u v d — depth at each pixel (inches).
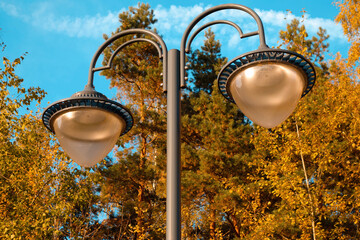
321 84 579.8
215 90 682.8
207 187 530.3
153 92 764.6
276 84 103.3
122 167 601.9
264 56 104.9
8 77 359.6
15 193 366.3
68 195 377.1
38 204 377.7
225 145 597.9
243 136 597.6
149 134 707.4
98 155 124.4
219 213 579.2
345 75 432.5
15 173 364.8
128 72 766.5
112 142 126.6
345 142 416.8
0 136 363.9
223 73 111.5
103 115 118.3
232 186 529.7
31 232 340.8
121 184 611.8
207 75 852.6
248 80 104.2
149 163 697.0
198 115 709.9
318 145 400.2
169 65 113.1
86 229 447.5
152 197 711.7
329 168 408.5
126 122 126.4
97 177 405.4
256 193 494.6
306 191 398.9
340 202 392.8
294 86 104.8
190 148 616.4
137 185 653.9
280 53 104.1
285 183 386.6
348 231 463.5
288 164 400.5
